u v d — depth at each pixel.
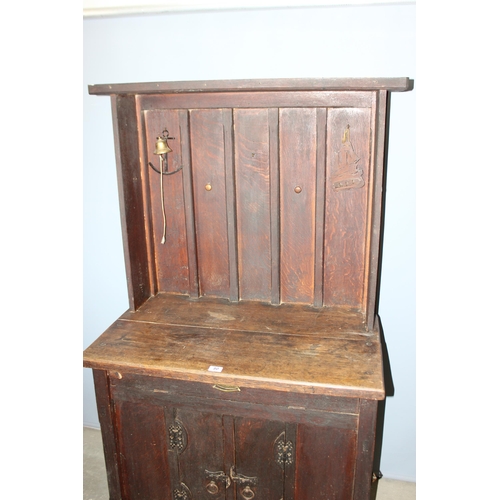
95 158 1.95
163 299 1.86
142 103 1.68
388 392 2.00
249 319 1.70
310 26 1.65
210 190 1.74
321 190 1.63
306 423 1.44
